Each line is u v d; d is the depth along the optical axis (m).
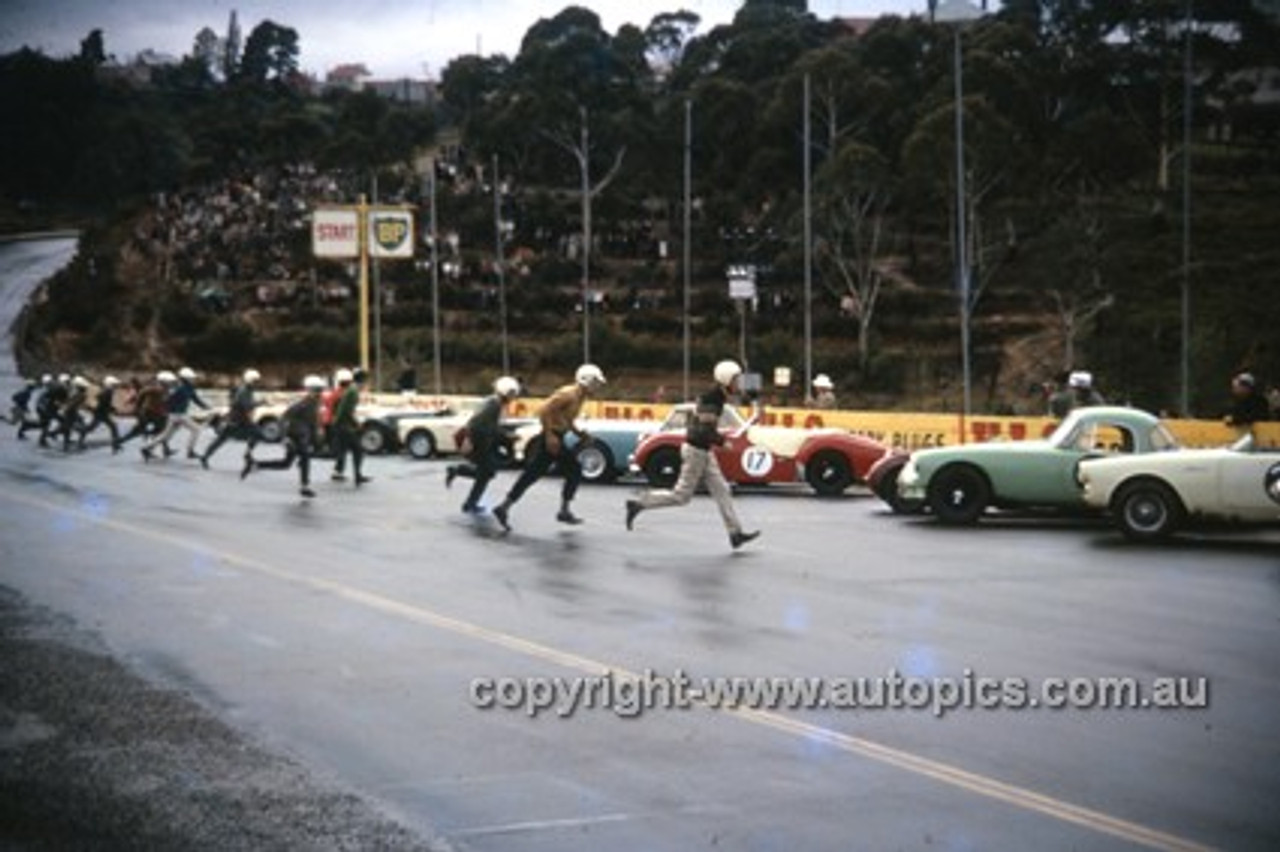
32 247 125.31
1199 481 16.44
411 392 40.91
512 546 15.53
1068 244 56.31
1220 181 67.75
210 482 23.70
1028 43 71.81
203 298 70.44
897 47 78.25
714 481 15.60
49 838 6.06
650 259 72.62
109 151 134.50
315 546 15.45
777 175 75.31
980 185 60.50
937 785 6.82
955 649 10.06
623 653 9.84
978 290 59.91
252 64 168.00
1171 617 11.47
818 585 12.96
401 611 11.43
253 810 6.44
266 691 8.73
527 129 80.31
